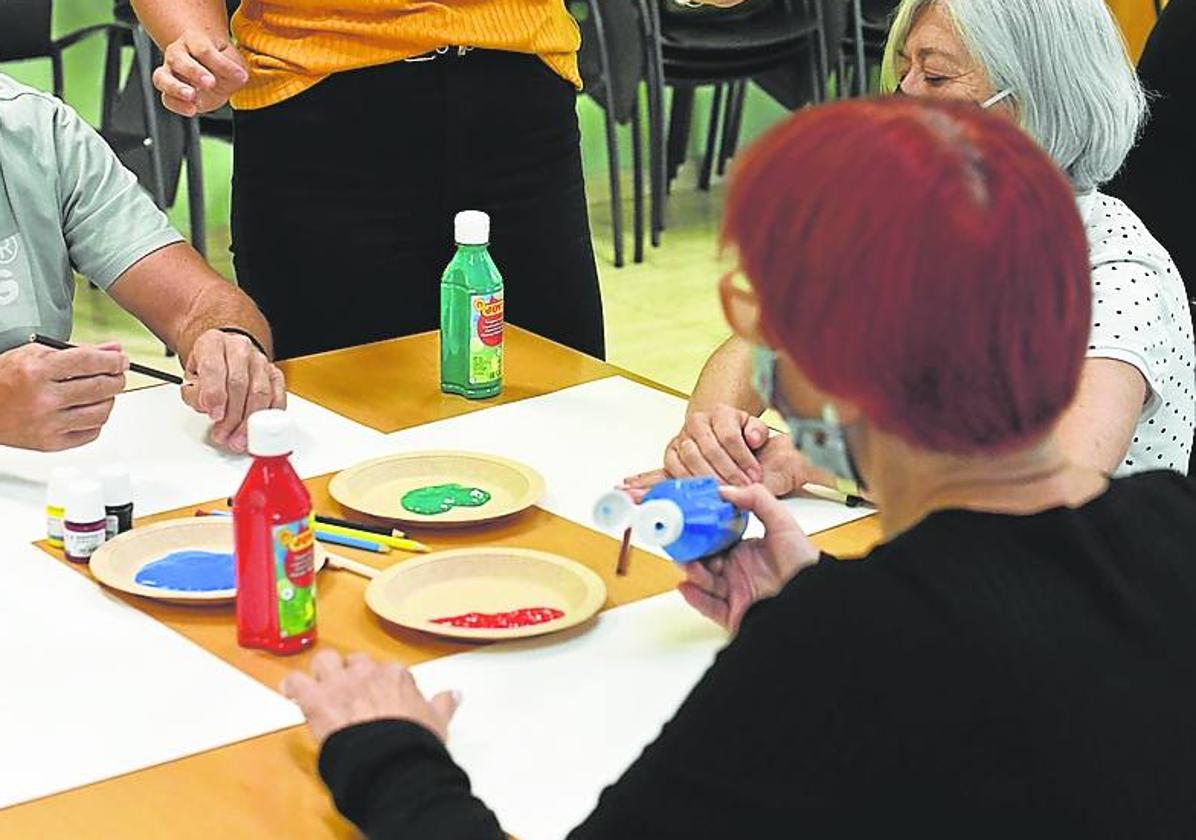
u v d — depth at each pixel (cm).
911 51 203
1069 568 112
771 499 168
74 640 169
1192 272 251
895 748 106
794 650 109
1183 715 109
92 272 248
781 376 116
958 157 108
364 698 144
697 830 109
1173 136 251
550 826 142
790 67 574
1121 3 502
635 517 167
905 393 109
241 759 150
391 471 208
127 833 139
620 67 546
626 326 514
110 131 496
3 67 534
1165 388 207
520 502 200
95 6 537
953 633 107
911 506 116
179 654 167
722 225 116
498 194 283
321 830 140
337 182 278
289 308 287
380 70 272
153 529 188
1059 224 109
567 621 173
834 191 109
